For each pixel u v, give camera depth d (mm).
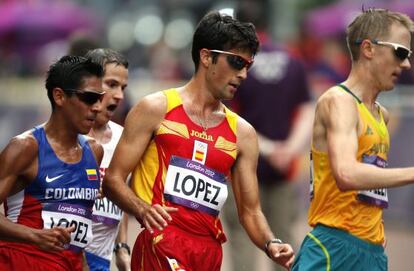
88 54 23656
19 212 20703
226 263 37000
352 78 21953
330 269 21578
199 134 21453
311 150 22141
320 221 21812
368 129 21547
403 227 42781
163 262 21125
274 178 31156
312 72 48219
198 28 21453
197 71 21609
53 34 54750
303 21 52062
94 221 23188
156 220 20438
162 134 21328
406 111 42656
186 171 21312
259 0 31031
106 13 62375
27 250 20531
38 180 20609
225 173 21672
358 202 21500
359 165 20734
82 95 20672
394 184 20562
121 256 24438
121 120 30047
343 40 50562
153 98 21438
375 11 21938
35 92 50219
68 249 20875
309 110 31594
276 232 31469
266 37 31094
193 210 21328
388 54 21609
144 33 57344
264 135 30922
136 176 21594
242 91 30766
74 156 21000
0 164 20469
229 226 30938
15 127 49750
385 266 22125
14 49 54781
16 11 55438
